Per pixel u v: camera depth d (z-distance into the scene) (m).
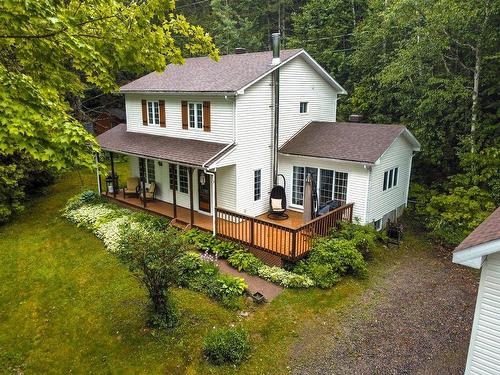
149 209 15.77
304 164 14.85
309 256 11.33
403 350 8.02
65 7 6.93
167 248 8.34
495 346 6.04
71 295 10.20
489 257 5.81
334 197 14.34
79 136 5.65
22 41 6.41
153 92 15.72
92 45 6.88
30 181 19.14
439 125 16.38
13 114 5.19
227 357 7.68
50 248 13.17
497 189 13.68
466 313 9.39
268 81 14.48
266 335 8.46
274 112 14.85
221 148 13.62
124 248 8.45
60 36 6.07
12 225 15.43
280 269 10.95
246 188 14.45
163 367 7.54
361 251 12.34
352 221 13.78
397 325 8.88
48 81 7.36
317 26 26.39
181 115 15.62
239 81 13.59
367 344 8.20
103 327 8.80
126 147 16.38
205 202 15.06
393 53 19.59
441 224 13.99
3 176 15.36
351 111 21.45
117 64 7.64
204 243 12.52
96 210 16.06
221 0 33.72
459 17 14.24
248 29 31.69
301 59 15.88
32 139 5.30
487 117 15.19
